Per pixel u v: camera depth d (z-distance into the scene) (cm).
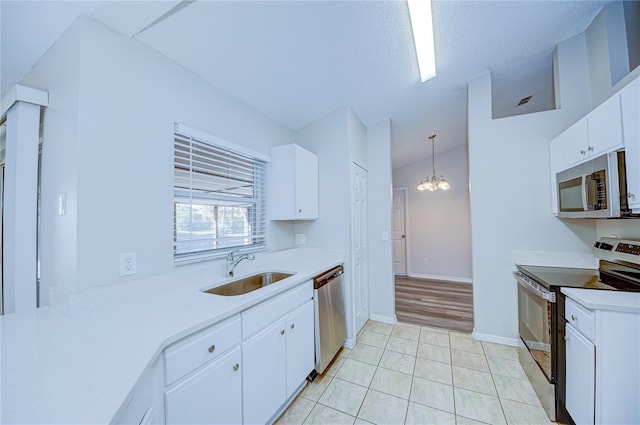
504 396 179
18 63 144
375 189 322
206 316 113
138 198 141
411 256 543
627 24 196
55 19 119
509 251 249
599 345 132
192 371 104
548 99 343
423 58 206
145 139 145
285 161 240
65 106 125
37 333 98
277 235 258
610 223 206
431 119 345
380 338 266
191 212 172
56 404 61
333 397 179
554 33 219
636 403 127
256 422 138
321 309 204
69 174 121
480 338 258
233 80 190
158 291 147
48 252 134
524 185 245
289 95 225
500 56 236
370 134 327
